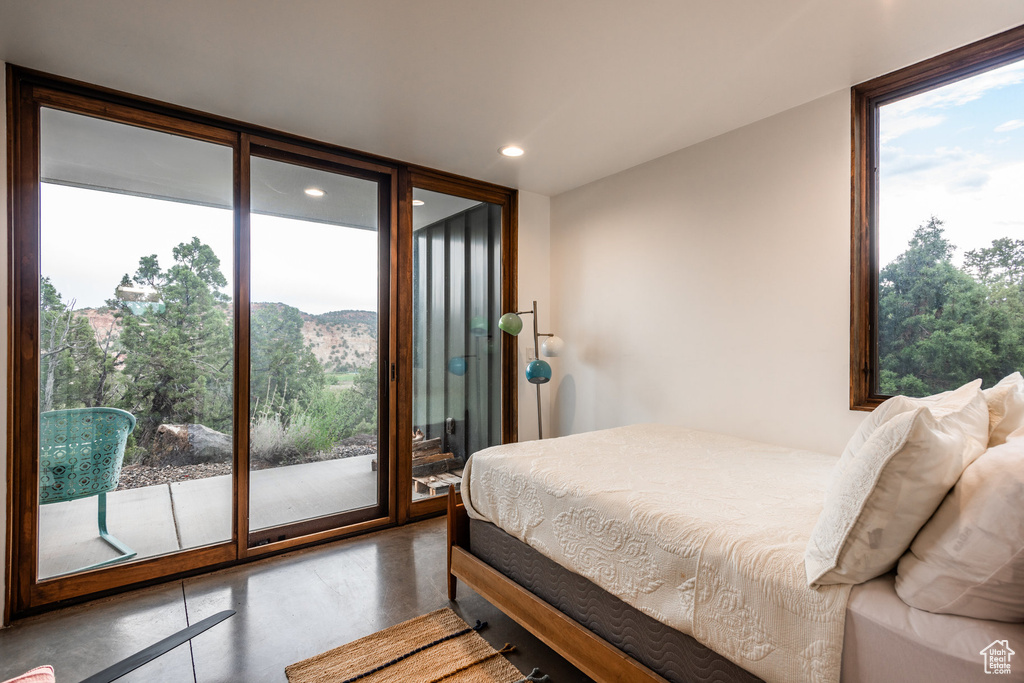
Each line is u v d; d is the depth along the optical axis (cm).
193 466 261
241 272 274
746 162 275
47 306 226
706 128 280
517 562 199
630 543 152
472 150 312
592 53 208
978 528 93
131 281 246
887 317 229
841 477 117
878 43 199
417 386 345
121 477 243
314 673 179
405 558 279
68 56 207
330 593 238
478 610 223
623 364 347
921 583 100
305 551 288
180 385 259
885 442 104
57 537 227
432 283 353
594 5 177
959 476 105
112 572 236
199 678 176
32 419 220
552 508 182
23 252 219
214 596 235
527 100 248
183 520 258
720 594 126
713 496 164
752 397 271
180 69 219
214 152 269
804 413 249
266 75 224
